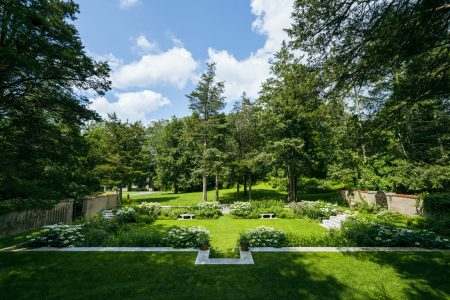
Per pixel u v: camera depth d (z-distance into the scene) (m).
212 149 21.73
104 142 25.03
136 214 14.89
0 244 8.58
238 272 5.77
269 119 20.19
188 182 35.28
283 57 19.48
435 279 5.38
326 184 23.27
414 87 5.56
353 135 7.10
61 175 8.65
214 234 10.95
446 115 8.53
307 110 6.70
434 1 4.00
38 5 7.24
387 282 5.28
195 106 23.50
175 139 36.81
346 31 5.11
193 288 5.04
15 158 7.74
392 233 7.93
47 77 7.50
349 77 5.57
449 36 4.66
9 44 6.55
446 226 9.71
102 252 7.11
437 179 14.01
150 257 6.72
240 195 28.17
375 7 4.68
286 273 5.71
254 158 20.55
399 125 6.82
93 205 16.72
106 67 8.66
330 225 12.62
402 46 4.71
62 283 5.27
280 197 25.62
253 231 8.47
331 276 5.56
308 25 5.37
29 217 11.06
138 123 27.27
